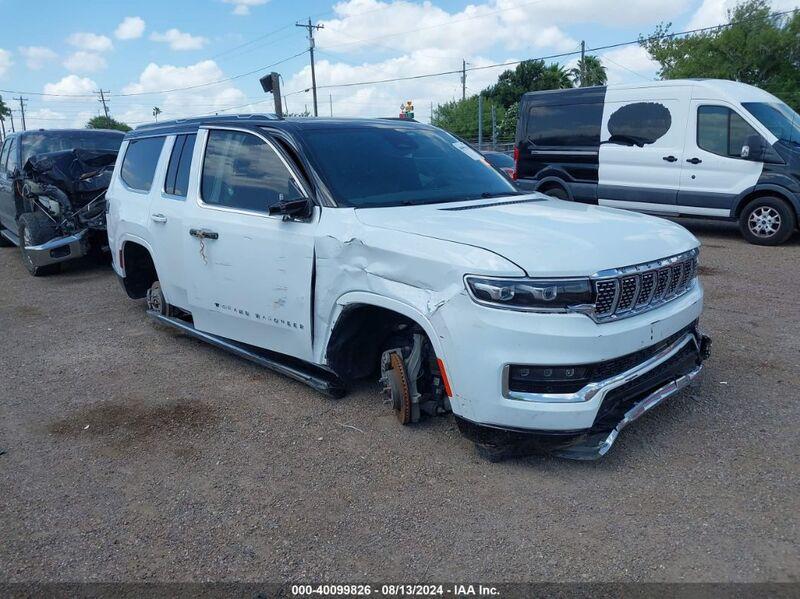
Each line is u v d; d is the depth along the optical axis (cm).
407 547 307
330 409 453
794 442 382
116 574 298
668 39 3291
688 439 390
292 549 310
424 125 543
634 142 1122
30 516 346
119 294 822
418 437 407
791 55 2984
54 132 1090
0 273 999
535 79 6606
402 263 364
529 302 324
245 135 484
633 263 348
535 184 1260
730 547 295
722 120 1030
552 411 327
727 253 963
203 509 346
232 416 454
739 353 527
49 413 473
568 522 319
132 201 606
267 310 459
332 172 433
